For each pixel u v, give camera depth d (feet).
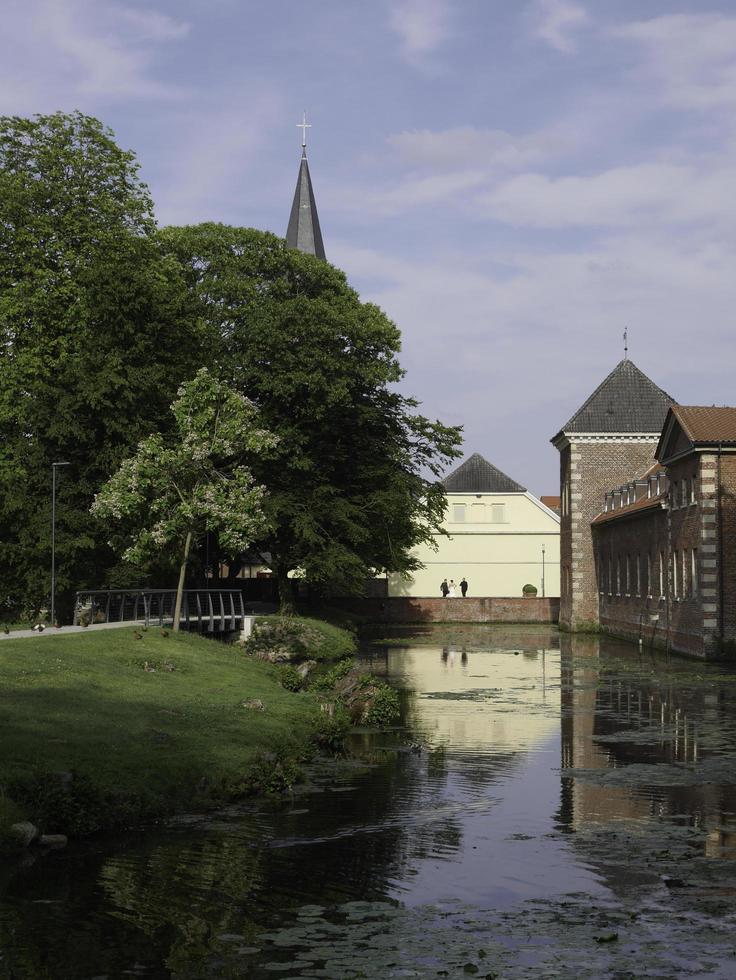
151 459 121.19
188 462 119.34
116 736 60.49
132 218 157.07
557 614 259.60
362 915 39.27
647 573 179.22
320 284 173.47
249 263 167.84
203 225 174.09
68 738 58.08
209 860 45.68
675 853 47.67
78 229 145.69
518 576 294.66
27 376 136.87
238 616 146.41
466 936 37.14
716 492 141.90
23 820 47.09
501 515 295.07
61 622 138.82
